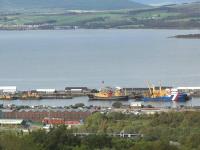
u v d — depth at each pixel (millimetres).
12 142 193000
